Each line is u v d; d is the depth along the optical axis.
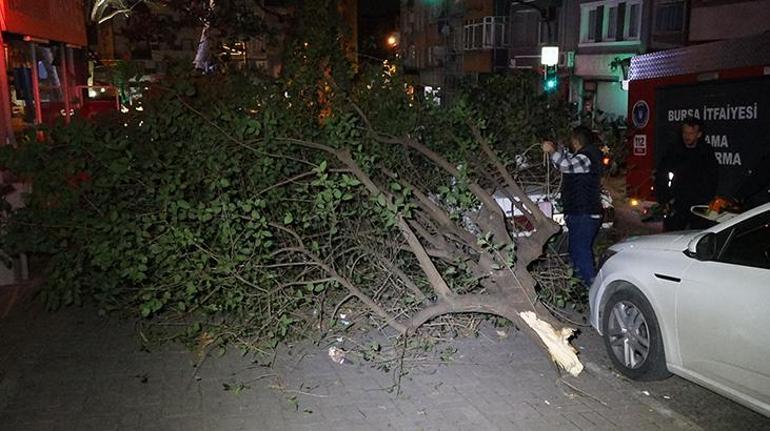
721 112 10.30
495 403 4.73
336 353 5.46
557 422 4.46
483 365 5.39
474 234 6.78
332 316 5.66
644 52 22.98
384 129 7.23
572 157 6.91
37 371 5.24
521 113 7.87
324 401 4.74
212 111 6.61
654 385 5.04
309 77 7.60
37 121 11.16
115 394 4.82
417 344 5.64
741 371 4.16
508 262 5.53
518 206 6.55
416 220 6.67
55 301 5.86
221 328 5.78
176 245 5.23
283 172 6.46
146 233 5.22
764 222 4.29
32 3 10.69
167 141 6.25
